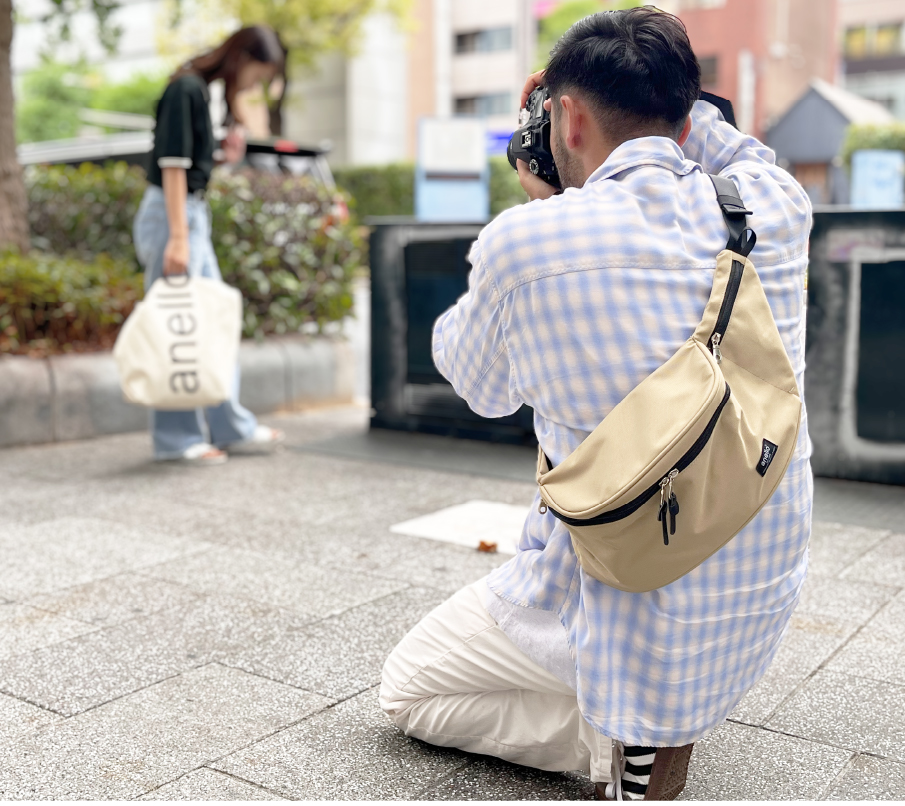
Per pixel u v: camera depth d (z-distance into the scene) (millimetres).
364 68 38625
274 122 27844
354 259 6738
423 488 4391
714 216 1581
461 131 12266
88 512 3967
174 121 4484
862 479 4445
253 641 2670
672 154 1602
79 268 5867
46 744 2107
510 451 5172
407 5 29078
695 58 1645
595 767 1805
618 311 1515
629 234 1526
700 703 1637
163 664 2520
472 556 3416
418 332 5516
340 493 4293
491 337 1683
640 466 1409
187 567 3285
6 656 2566
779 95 41406
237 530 3719
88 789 1923
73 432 5391
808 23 43375
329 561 3352
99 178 6879
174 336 4484
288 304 6406
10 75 6195
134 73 53312
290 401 6336
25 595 3016
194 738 2139
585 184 1628
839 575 3236
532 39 41281
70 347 5629
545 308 1546
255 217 6203
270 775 1989
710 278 1540
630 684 1611
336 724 2213
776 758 2084
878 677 2475
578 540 1539
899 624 2820
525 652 1788
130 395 4504
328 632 2734
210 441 5094
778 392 1542
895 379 4305
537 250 1551
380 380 5699
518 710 1929
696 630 1580
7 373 5152
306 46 27703
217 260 6121
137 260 6793
